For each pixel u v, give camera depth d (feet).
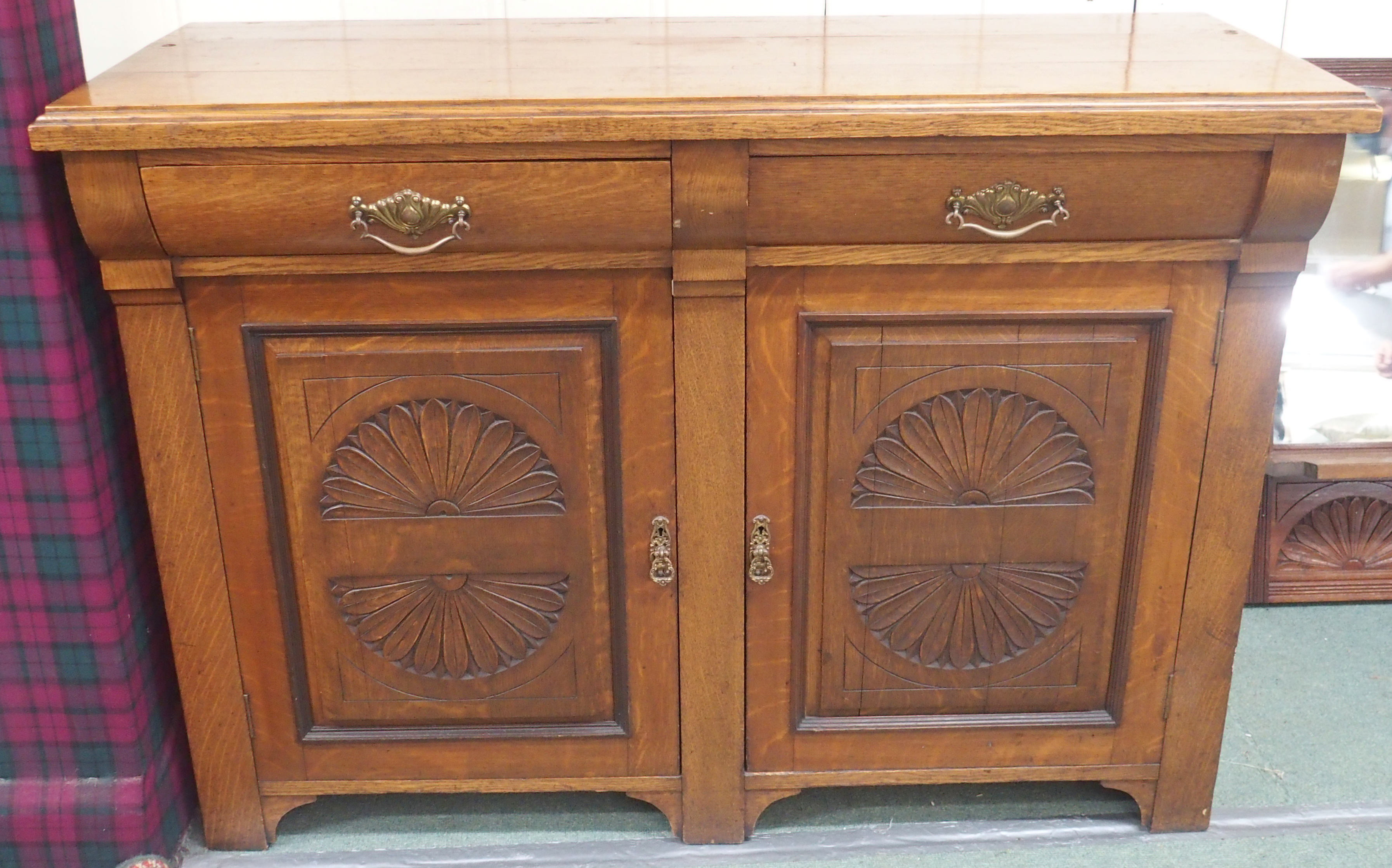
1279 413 6.69
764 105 4.10
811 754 5.23
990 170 4.23
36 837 5.05
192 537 4.78
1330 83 4.25
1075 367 4.62
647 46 5.17
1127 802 5.61
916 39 5.31
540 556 4.89
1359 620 6.87
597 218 4.26
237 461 4.67
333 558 4.87
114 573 4.81
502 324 4.50
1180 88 4.19
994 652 5.09
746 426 4.66
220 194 4.17
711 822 5.33
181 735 5.44
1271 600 6.98
